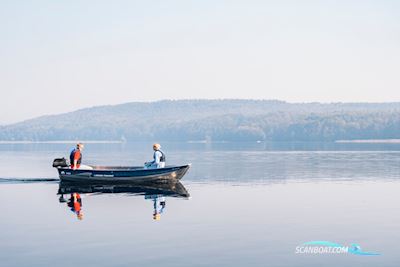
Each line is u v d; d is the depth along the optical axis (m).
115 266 13.36
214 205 24.22
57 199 26.53
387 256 14.46
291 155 83.25
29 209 22.91
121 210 22.56
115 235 17.08
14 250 15.00
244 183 35.34
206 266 13.39
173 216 20.91
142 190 31.11
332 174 42.81
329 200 26.23
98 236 16.91
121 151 111.81
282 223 19.39
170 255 14.47
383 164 56.97
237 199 26.55
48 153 96.88
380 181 36.66
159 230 17.94
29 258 14.11
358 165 55.12
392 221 19.92
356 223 19.44
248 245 15.68
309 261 13.91
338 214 21.59
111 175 34.09
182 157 76.25
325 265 13.55
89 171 34.31
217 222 19.55
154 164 35.25
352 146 145.50
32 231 17.75
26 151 110.31
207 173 43.91
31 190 31.05
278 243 15.96
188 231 17.77
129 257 14.23
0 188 32.31
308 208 23.34
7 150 118.50
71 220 19.95
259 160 66.69
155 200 26.08
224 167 52.03
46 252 14.77
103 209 22.86
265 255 14.51
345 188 32.03
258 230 17.98
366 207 23.70
